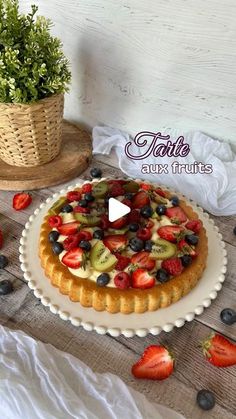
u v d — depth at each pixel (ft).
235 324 2.83
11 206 3.79
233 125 3.84
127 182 3.45
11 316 2.91
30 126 3.59
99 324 2.70
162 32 3.61
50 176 3.92
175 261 2.78
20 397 2.27
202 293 2.90
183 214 3.21
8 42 3.32
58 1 4.03
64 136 4.48
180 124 4.11
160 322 2.72
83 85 4.45
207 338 2.66
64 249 2.93
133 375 2.56
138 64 3.93
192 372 2.58
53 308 2.78
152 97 4.07
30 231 3.35
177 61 3.70
